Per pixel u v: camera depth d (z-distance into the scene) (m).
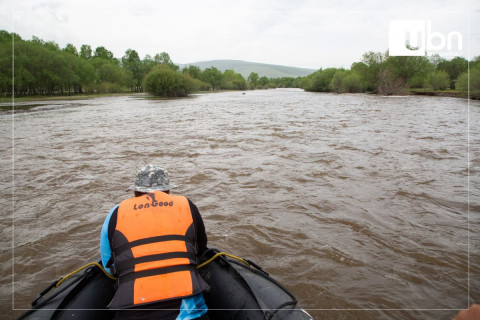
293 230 4.89
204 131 14.13
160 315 1.97
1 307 3.33
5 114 24.09
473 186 6.61
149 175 2.54
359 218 5.23
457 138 11.76
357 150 9.85
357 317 3.10
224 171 7.88
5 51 51.59
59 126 16.69
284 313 2.18
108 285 2.49
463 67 59.59
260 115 21.09
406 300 3.32
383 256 4.14
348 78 60.53
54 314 2.16
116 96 62.19
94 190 6.80
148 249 2.12
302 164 8.38
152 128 15.50
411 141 11.23
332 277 3.73
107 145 11.37
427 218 5.21
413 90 49.16
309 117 19.28
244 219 5.27
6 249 4.51
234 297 2.35
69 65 63.50
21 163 9.05
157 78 57.06
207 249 2.63
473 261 3.98
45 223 5.32
